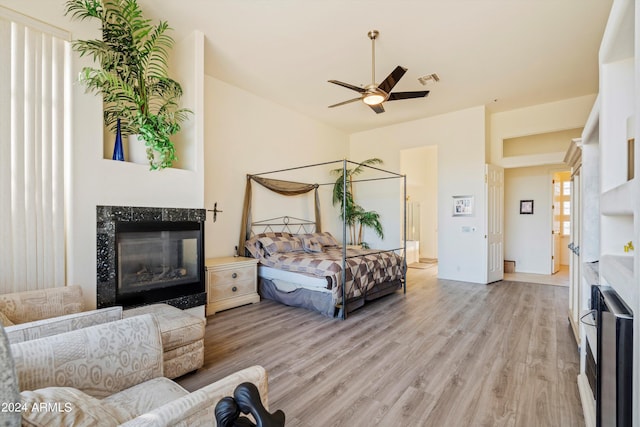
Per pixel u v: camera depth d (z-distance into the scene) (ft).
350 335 10.27
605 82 5.33
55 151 7.69
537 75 14.30
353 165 24.29
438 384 7.23
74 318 5.43
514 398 6.66
